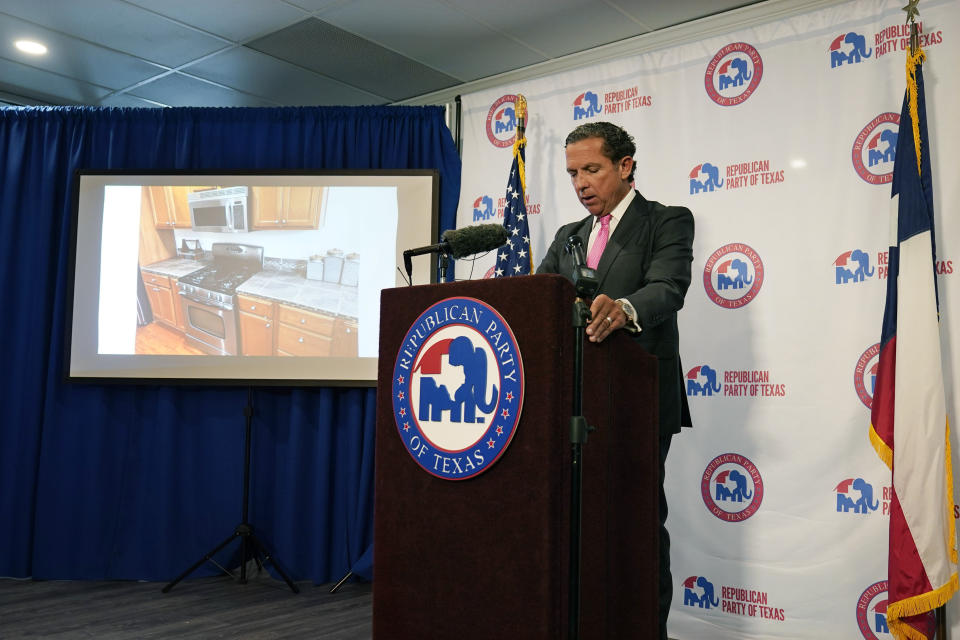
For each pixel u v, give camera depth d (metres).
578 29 4.00
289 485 4.36
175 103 5.13
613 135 2.19
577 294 1.47
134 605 3.71
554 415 1.33
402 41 4.18
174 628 3.29
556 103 4.16
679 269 2.00
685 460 3.57
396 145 4.61
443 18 3.92
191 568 4.08
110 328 4.42
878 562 3.13
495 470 1.38
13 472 4.43
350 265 4.39
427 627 1.43
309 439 4.46
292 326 4.39
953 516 2.83
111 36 4.19
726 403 3.51
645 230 2.14
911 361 2.89
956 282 3.04
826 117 3.42
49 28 4.11
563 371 1.35
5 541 4.38
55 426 4.45
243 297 4.44
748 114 3.61
